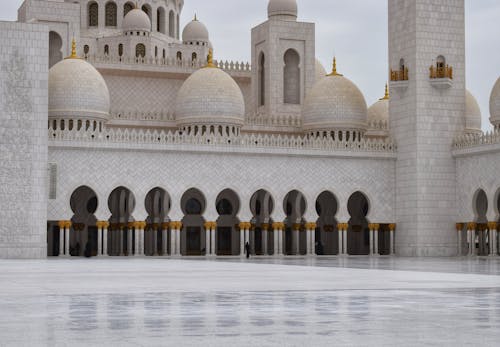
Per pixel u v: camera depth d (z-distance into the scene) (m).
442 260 56.38
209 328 12.58
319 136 76.56
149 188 67.38
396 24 73.44
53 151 64.88
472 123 84.44
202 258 63.16
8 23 61.34
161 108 83.56
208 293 20.33
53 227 74.31
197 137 68.62
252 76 86.25
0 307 16.33
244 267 41.38
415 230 70.75
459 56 72.00
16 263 49.09
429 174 70.88
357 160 73.38
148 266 43.00
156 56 90.81
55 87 69.25
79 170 65.56
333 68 78.81
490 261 53.91
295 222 75.25
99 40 88.88
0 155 60.81
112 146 66.06
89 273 33.41
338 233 74.06
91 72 70.75
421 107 70.81
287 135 80.06
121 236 74.50
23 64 61.56
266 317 14.23
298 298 18.56
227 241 78.25
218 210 78.31
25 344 10.54
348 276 30.41
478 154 68.31
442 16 71.56
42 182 61.72
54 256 68.25
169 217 68.06
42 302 17.58
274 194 70.75
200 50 96.50
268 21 83.19
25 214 61.19
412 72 71.12
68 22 82.12
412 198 71.25
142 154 67.38
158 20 95.44
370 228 73.31
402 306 16.34
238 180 69.81
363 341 10.89
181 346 10.45
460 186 70.94
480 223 71.94
